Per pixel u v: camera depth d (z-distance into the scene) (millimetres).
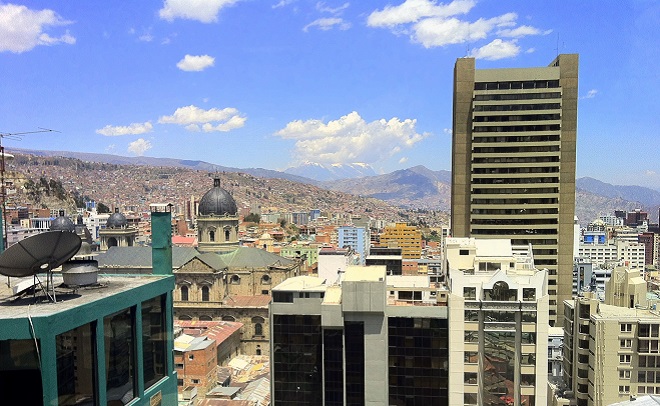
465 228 155750
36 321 25562
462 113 153500
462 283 75312
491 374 75625
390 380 77000
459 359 75312
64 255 30750
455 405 75938
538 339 74438
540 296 74500
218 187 171625
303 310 78125
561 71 148500
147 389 35438
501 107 150125
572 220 150250
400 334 76125
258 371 132875
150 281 36250
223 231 166250
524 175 150000
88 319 28859
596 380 81688
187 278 151500
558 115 147375
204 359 111938
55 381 26266
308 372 78438
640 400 62531
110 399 31312
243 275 157250
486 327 75250
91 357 29688
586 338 84938
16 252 28938
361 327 76000
